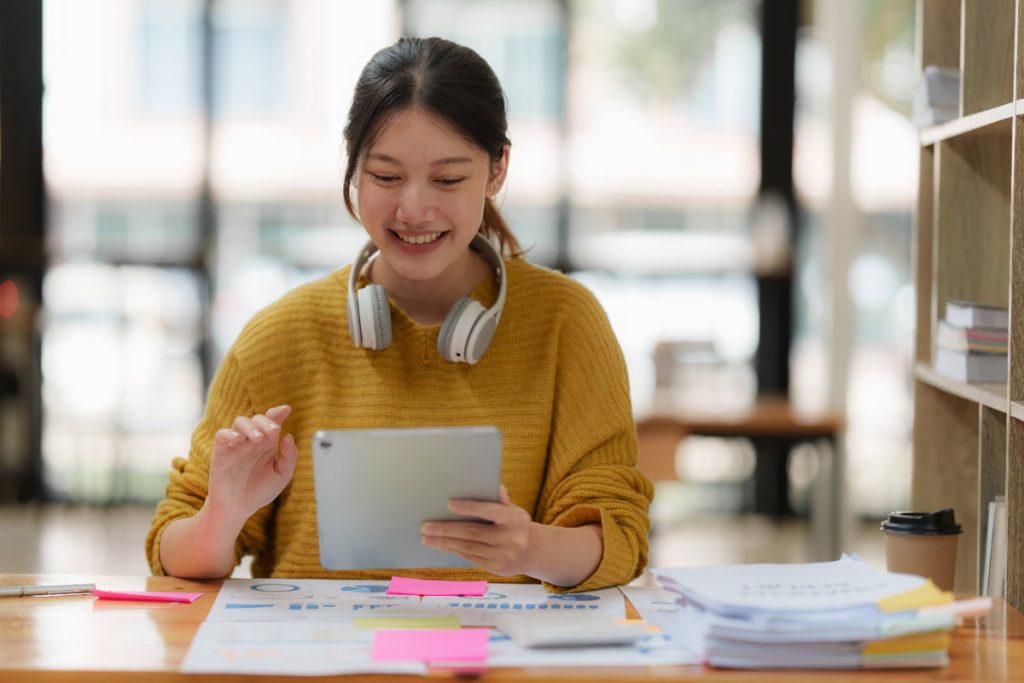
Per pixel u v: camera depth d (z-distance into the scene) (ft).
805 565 5.15
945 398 7.62
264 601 5.36
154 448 21.18
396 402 6.07
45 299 21.17
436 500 4.94
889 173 20.38
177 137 21.42
